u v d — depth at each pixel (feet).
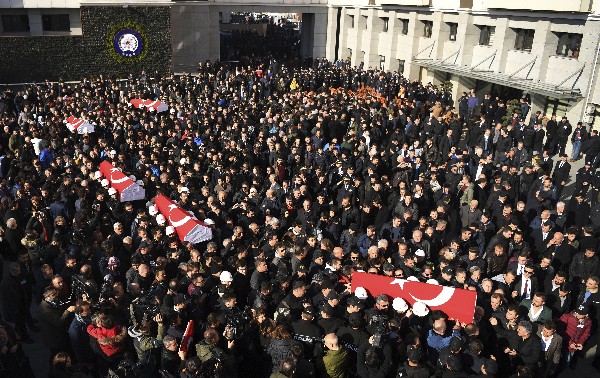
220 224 37.11
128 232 37.93
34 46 109.29
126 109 70.79
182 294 25.14
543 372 25.90
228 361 22.11
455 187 46.91
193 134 61.52
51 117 67.15
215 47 137.69
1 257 36.06
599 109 71.51
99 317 24.21
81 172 45.83
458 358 21.75
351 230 35.37
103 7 112.16
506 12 85.46
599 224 41.11
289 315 25.21
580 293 29.32
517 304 28.02
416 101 87.56
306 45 154.81
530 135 67.62
